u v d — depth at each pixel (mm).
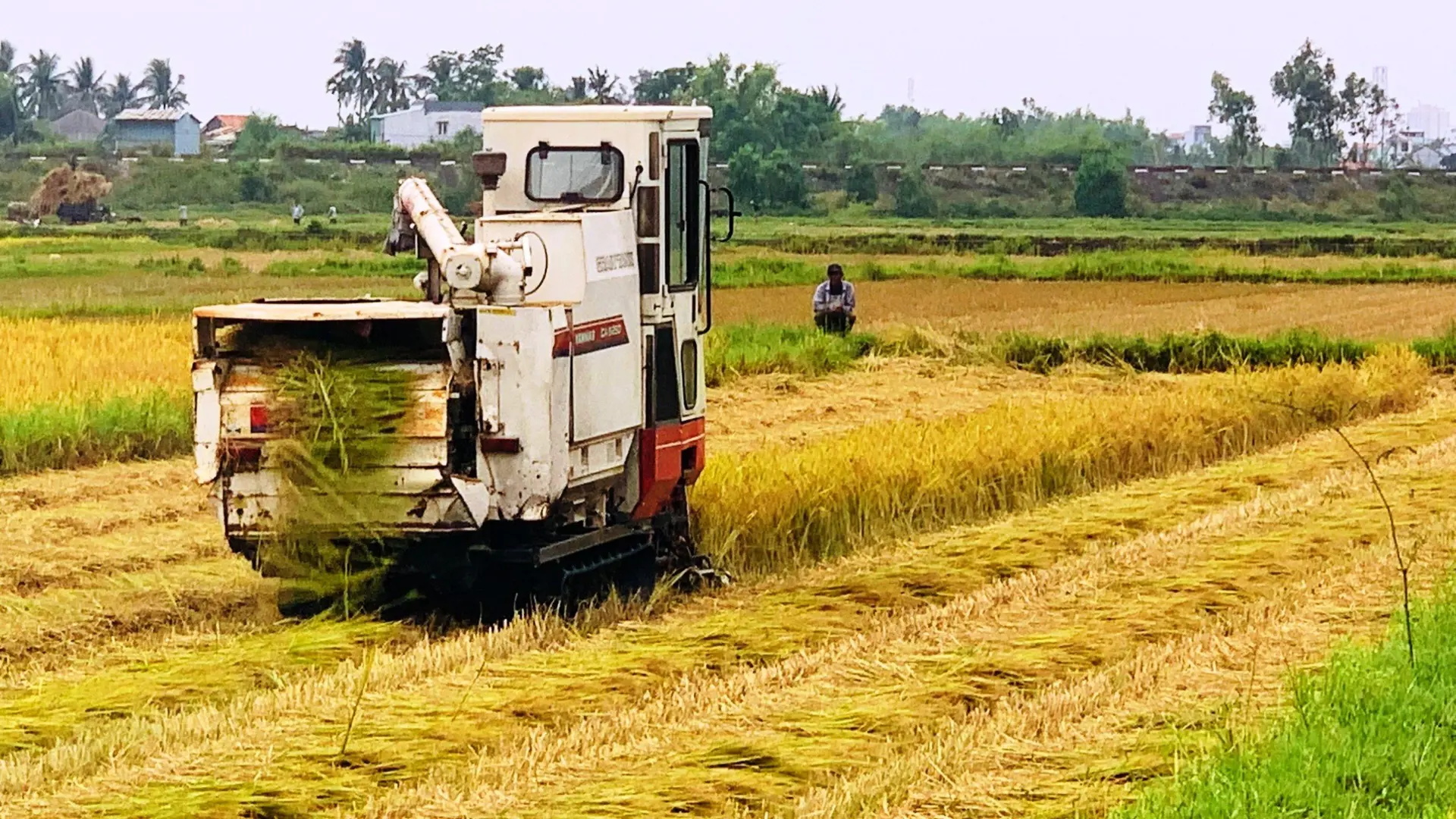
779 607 12695
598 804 8211
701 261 13930
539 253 11977
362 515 11492
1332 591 13359
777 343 31641
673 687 10453
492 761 8875
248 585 13352
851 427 24094
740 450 21531
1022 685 10656
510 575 12375
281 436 11484
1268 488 19000
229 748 9023
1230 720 9680
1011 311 43812
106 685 10289
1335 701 9766
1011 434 18719
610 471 12711
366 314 11289
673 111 13281
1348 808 8086
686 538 14102
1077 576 14039
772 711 9875
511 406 11594
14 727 9469
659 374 13297
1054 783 8656
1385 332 38219
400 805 8234
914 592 13461
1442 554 14734
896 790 8461
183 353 26922
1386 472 19875
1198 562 14531
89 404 20562
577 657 11008
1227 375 27406
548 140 13109
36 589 13258
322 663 10906
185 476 18641
